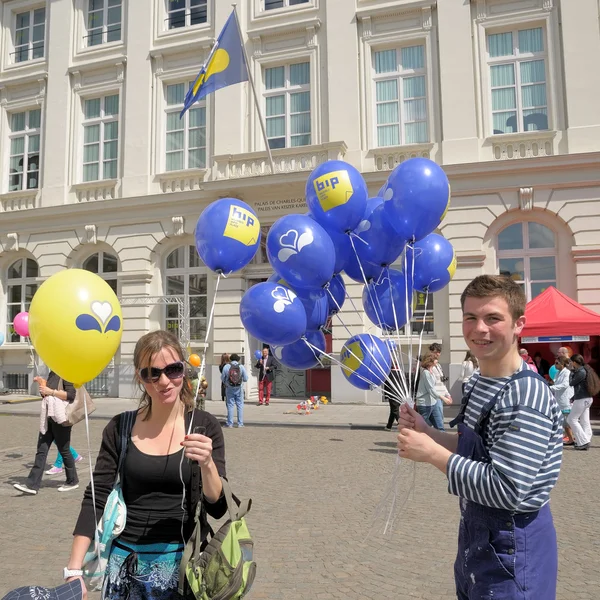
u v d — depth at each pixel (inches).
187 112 670.5
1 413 536.4
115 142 703.1
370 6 604.1
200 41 658.8
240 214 141.3
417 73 592.1
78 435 389.1
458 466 69.5
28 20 761.6
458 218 553.0
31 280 718.5
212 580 73.7
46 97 727.1
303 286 147.8
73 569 77.3
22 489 232.1
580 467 281.4
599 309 510.3
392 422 410.0
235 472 266.8
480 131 561.9
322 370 655.8
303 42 625.6
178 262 661.9
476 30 572.1
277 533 177.9
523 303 77.4
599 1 539.8
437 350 346.9
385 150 581.6
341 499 217.3
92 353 95.4
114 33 721.6
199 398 267.0
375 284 157.9
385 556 158.1
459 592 76.7
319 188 146.6
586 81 534.9
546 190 533.6
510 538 68.7
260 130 633.6
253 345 644.1
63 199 700.0
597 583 139.7
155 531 81.4
